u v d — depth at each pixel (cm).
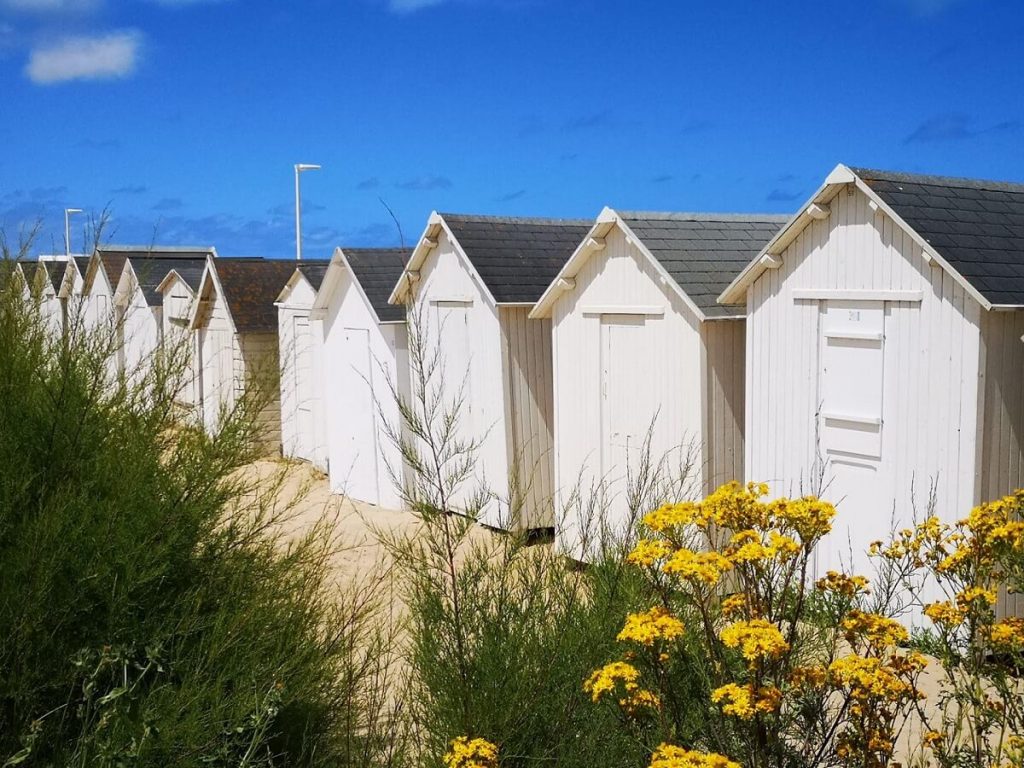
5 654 412
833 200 775
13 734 405
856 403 770
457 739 386
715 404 895
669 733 401
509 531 553
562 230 1293
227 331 1659
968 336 691
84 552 450
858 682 371
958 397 699
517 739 443
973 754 411
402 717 493
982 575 429
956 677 613
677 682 427
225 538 533
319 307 1445
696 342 888
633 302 954
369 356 1346
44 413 477
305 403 1596
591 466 1011
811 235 795
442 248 1234
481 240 1203
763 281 834
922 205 740
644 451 882
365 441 1365
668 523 399
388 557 971
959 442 700
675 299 905
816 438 719
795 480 818
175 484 508
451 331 1229
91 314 2070
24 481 456
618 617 466
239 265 1712
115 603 441
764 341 838
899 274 733
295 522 1181
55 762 398
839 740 402
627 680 391
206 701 432
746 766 389
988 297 668
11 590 419
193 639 474
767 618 405
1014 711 396
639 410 954
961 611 409
